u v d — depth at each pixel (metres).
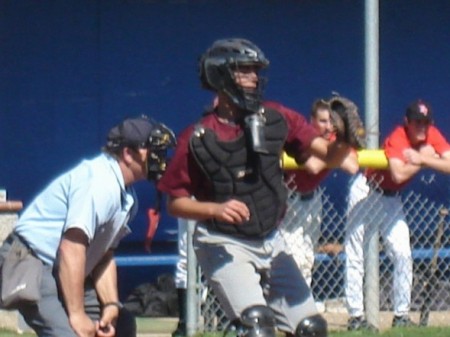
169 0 33.41
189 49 33.53
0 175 33.03
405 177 23.98
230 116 16.39
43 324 15.61
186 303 24.62
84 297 16.41
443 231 25.84
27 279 15.69
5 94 33.00
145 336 26.41
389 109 33.75
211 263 16.61
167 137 15.93
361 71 33.72
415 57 33.84
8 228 26.36
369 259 24.47
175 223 33.09
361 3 33.59
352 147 16.92
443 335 24.03
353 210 24.45
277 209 16.61
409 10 33.84
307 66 33.69
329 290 24.67
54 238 15.84
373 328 24.34
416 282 25.69
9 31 33.00
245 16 33.59
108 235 15.89
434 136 24.53
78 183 15.58
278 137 16.41
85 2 33.22
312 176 22.33
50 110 33.19
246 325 16.14
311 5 33.66
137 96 33.41
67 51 33.22
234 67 16.08
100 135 33.31
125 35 33.38
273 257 16.98
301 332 16.84
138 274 31.83
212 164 16.14
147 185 32.88
